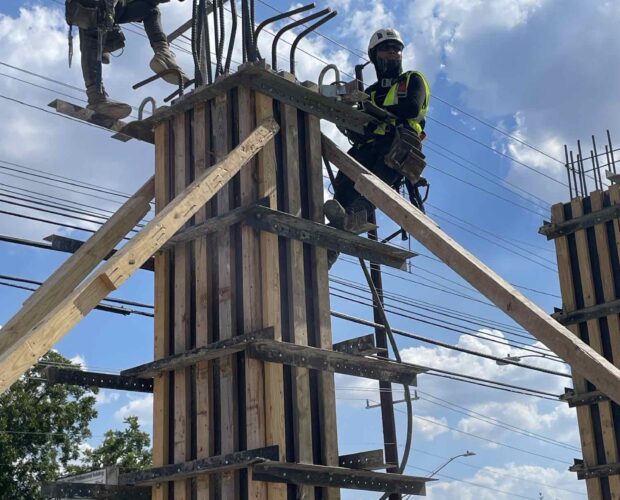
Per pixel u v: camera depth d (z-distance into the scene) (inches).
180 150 356.5
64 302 250.4
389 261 361.7
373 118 371.9
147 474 325.4
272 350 307.6
